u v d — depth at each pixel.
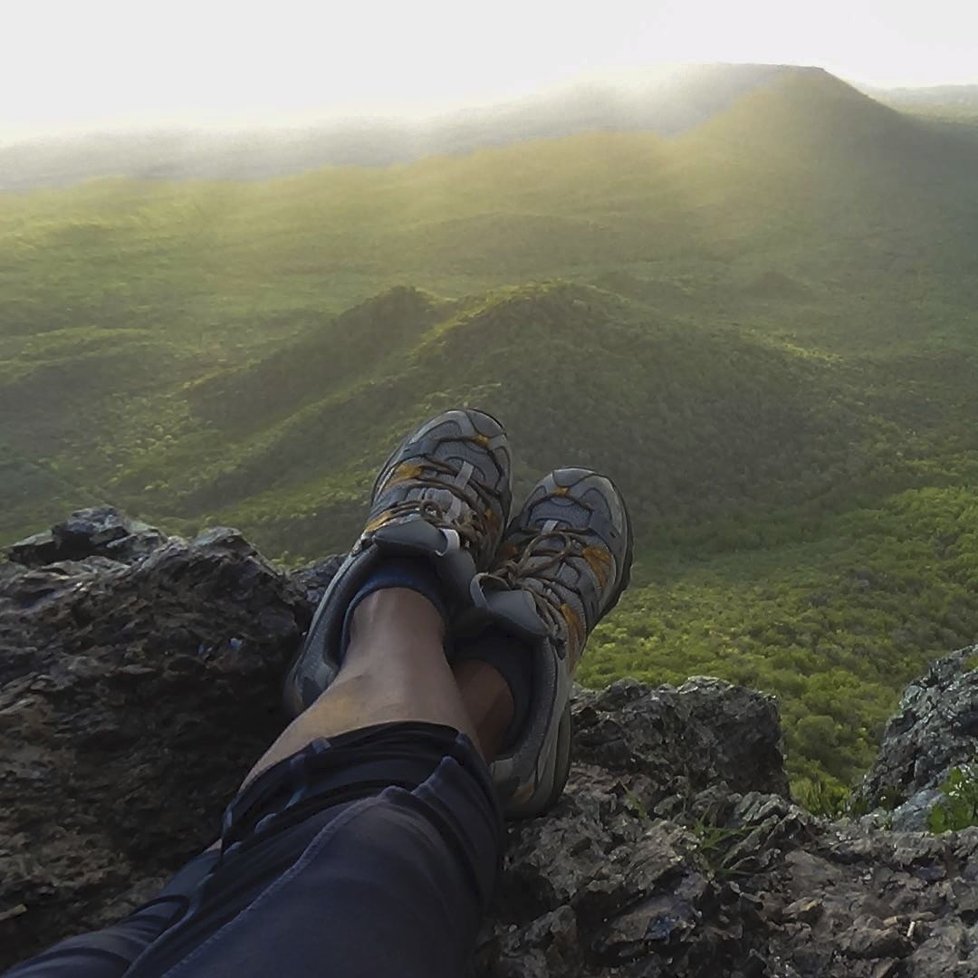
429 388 145.62
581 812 2.84
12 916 2.19
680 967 2.36
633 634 72.06
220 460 146.62
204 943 1.24
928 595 86.56
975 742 7.30
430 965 1.34
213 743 2.77
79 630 2.87
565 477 3.57
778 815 3.12
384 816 1.53
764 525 114.94
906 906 2.67
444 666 2.16
